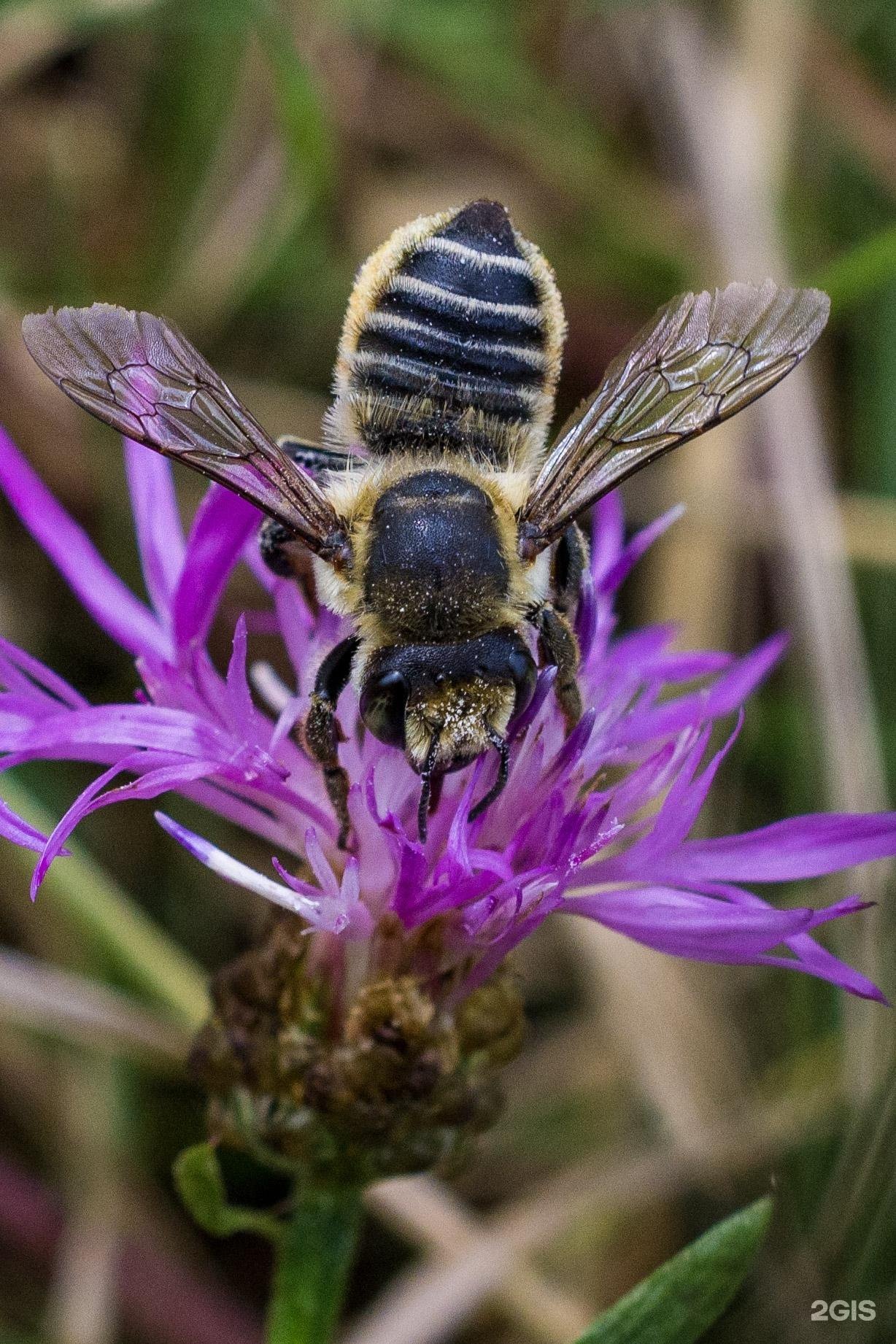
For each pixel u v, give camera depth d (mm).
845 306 134
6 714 111
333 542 112
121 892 134
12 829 109
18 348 140
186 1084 132
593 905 112
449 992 112
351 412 114
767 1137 127
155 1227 131
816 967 110
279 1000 112
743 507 139
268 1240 132
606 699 115
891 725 137
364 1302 133
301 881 110
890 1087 119
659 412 113
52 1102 131
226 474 111
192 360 111
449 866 109
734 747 135
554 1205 127
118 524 138
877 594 139
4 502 139
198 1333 128
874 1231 119
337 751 111
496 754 111
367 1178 113
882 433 141
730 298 114
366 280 115
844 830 112
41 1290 129
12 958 126
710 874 112
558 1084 134
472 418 113
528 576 111
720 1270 109
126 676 138
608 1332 109
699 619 139
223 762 110
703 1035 131
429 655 109
